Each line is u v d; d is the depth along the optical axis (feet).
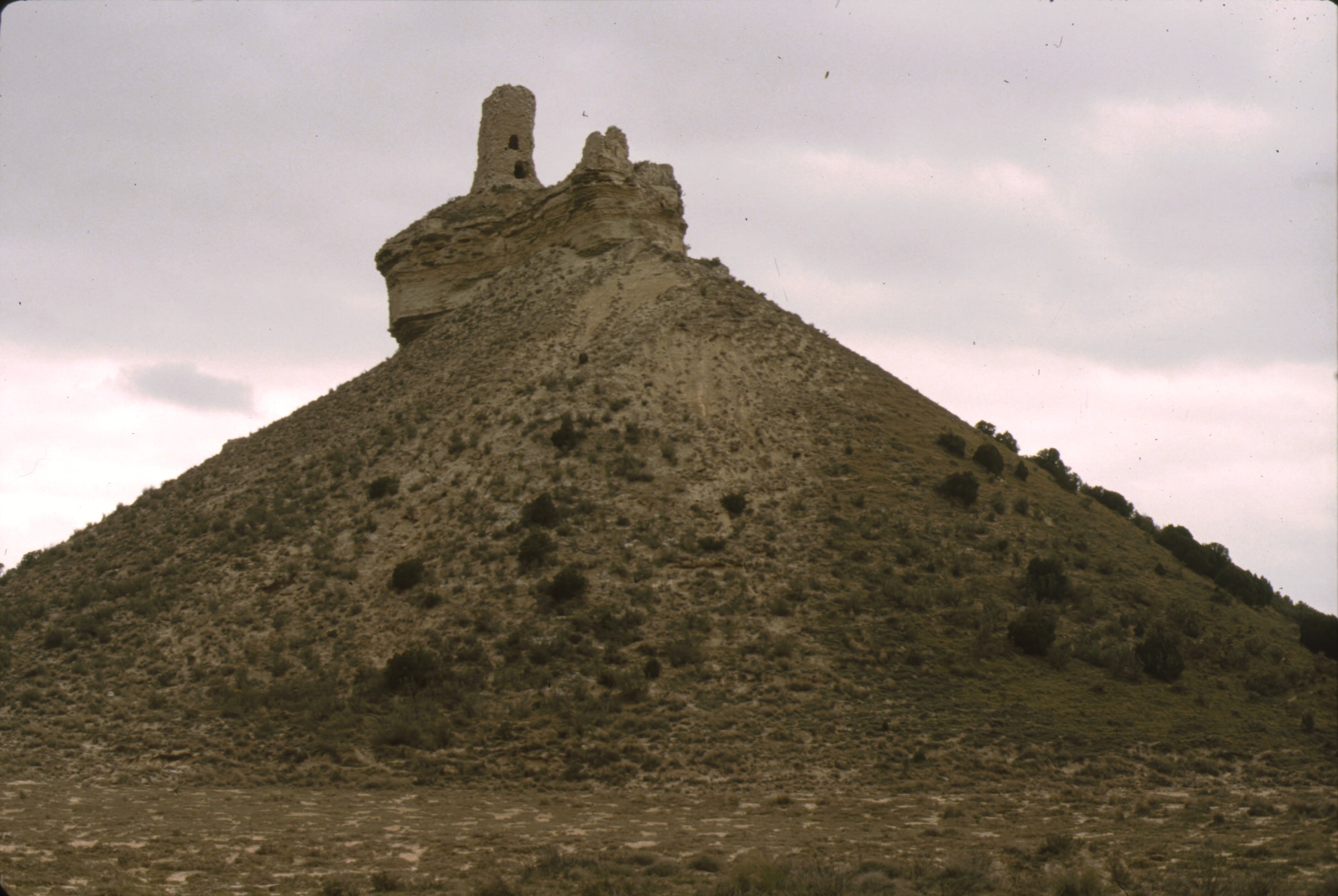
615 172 305.53
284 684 158.30
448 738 140.36
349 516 209.87
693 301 273.75
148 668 167.94
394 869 81.00
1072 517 214.90
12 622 192.13
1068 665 159.84
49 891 70.49
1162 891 73.15
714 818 108.17
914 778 127.95
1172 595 190.49
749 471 211.82
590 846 90.43
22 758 138.92
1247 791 125.08
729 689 150.92
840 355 273.33
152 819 103.09
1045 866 81.15
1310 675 165.37
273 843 90.02
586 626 164.45
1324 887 70.90
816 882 73.05
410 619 172.45
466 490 207.51
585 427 221.05
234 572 195.72
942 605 172.24
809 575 179.11
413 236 322.14
